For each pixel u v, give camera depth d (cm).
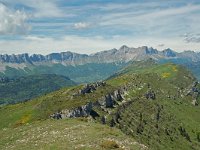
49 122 7250
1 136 7038
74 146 4609
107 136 5075
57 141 5109
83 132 5481
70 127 6153
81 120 7669
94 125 6212
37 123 7444
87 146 4500
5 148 5853
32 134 6316
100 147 4444
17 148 5481
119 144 4681
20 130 7075
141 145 4888
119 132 5662
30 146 5316
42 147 4962
